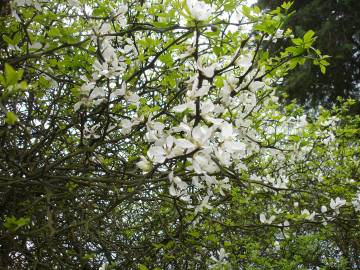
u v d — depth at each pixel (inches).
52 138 115.6
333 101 522.3
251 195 165.2
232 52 113.9
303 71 477.1
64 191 125.3
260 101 144.2
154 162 89.1
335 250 223.6
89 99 99.0
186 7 80.5
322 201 195.3
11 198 124.5
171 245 138.9
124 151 167.3
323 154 222.7
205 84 87.6
